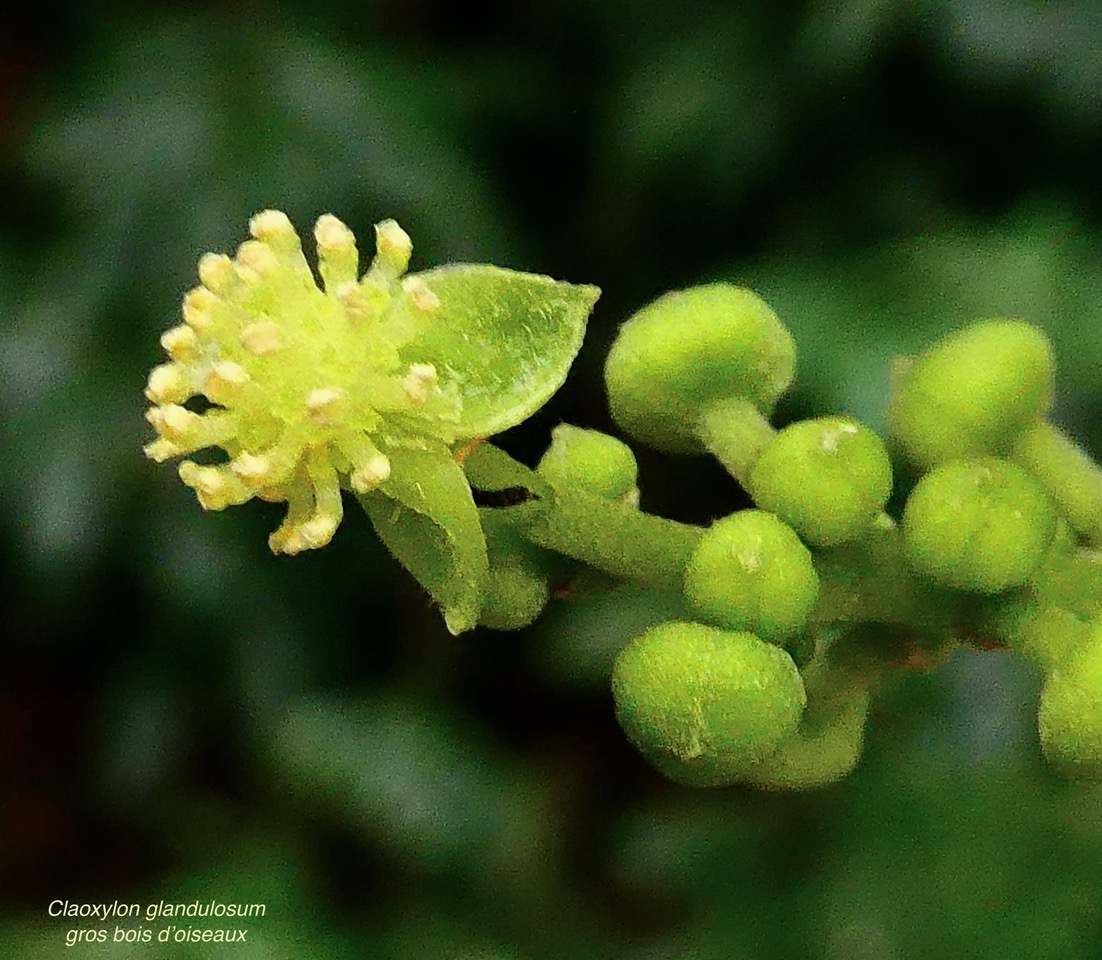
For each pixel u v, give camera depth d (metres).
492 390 0.08
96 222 0.13
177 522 0.13
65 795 0.16
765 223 0.14
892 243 0.12
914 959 0.11
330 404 0.08
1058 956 0.11
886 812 0.11
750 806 0.12
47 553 0.13
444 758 0.14
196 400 0.12
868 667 0.08
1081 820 0.11
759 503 0.08
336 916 0.13
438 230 0.13
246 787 0.15
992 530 0.08
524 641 0.15
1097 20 0.12
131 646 0.15
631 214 0.14
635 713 0.08
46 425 0.13
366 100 0.14
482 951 0.13
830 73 0.13
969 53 0.12
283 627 0.14
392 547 0.08
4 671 0.16
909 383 0.08
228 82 0.14
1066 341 0.11
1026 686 0.11
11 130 0.14
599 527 0.08
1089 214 0.12
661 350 0.08
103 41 0.14
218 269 0.08
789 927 0.12
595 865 0.15
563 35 0.14
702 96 0.13
